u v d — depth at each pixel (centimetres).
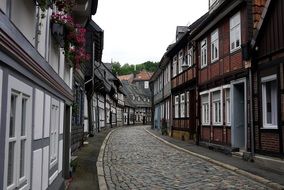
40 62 644
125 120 8094
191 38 2622
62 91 969
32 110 575
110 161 1744
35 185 607
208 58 2306
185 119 2969
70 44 951
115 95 6575
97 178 1262
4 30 416
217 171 1439
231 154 1856
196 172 1419
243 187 1121
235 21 1855
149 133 4181
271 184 1123
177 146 2439
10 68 445
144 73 10675
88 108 3181
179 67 3241
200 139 2489
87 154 1920
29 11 563
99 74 3894
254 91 1606
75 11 1196
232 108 1880
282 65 1383
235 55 1845
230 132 1927
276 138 1428
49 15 756
